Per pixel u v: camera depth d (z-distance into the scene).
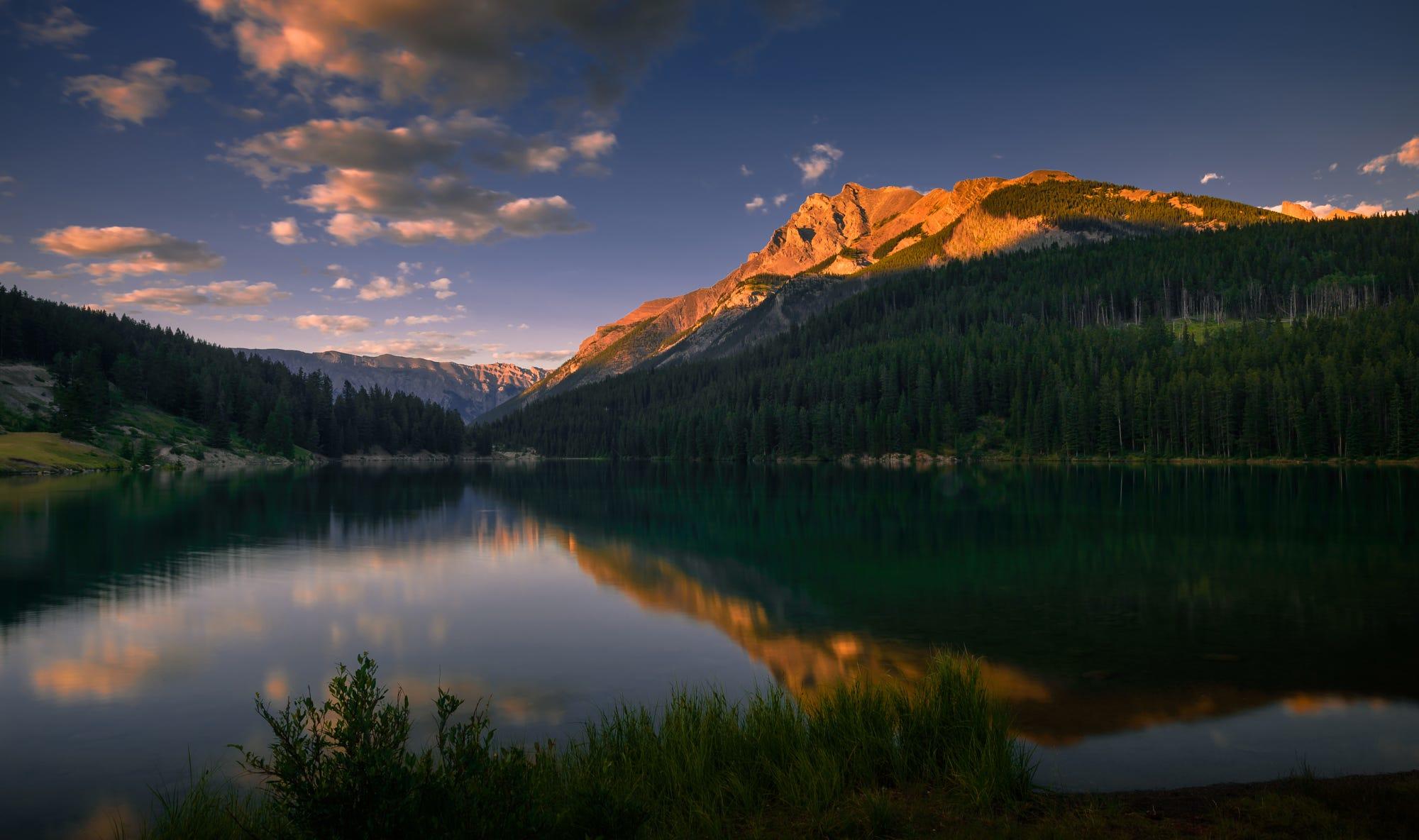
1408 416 110.56
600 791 7.71
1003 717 11.80
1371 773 11.71
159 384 180.25
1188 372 140.62
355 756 6.61
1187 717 14.54
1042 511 56.28
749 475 132.62
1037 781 11.39
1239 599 25.58
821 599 27.17
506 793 6.88
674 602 27.56
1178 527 44.91
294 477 121.38
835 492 82.31
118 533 46.44
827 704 12.72
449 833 6.38
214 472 139.62
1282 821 8.86
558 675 18.58
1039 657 18.92
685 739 11.12
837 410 170.50
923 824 9.04
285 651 20.97
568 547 42.66
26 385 164.25
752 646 21.09
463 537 47.19
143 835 9.26
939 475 115.00
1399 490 68.56
